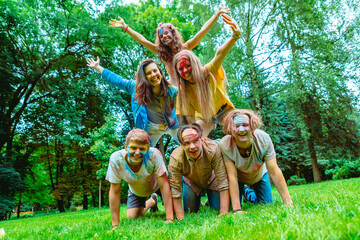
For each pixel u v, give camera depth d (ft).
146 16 59.98
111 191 10.94
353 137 58.59
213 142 10.90
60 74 53.52
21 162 67.77
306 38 46.26
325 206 7.36
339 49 48.44
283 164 80.23
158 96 12.41
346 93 47.98
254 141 10.03
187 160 10.85
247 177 11.42
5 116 55.93
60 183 72.90
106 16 52.16
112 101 56.90
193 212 12.53
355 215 5.37
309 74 45.21
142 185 11.73
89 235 8.84
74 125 50.85
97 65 14.48
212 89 11.55
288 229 5.02
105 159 39.78
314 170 63.98
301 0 45.50
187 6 51.13
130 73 62.13
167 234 6.82
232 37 10.58
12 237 11.57
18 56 50.55
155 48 14.26
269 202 11.91
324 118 53.78
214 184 11.93
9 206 50.49
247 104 48.01
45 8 48.60
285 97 46.52
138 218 12.48
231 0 47.34
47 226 15.35
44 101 62.34
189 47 14.21
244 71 48.16
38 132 67.87
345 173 65.31
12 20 44.47
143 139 9.96
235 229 6.15
